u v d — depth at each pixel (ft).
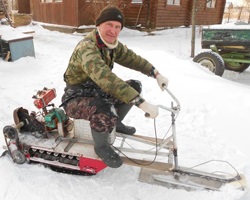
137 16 45.65
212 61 19.90
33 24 43.29
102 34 6.84
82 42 6.96
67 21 41.50
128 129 9.02
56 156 8.36
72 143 8.39
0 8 37.88
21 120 8.67
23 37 21.27
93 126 7.14
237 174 7.89
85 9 40.60
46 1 44.42
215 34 20.80
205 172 7.96
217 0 57.98
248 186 7.83
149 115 6.45
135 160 8.12
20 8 52.85
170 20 47.73
